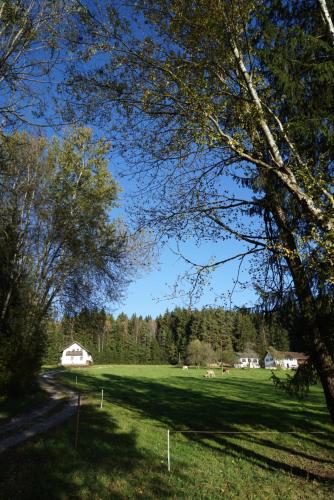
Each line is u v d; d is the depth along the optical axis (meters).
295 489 10.06
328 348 9.95
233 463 12.70
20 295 26.42
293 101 9.19
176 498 8.99
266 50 8.95
